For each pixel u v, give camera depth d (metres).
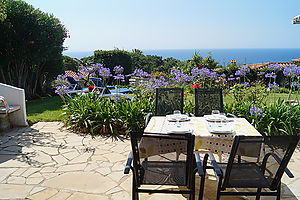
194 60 11.88
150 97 5.53
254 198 2.69
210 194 2.85
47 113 6.48
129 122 4.83
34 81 9.93
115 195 2.81
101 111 5.00
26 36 8.54
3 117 5.00
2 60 8.50
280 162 2.09
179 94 4.18
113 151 4.03
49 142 4.43
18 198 2.74
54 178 3.17
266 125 4.49
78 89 8.34
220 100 4.11
